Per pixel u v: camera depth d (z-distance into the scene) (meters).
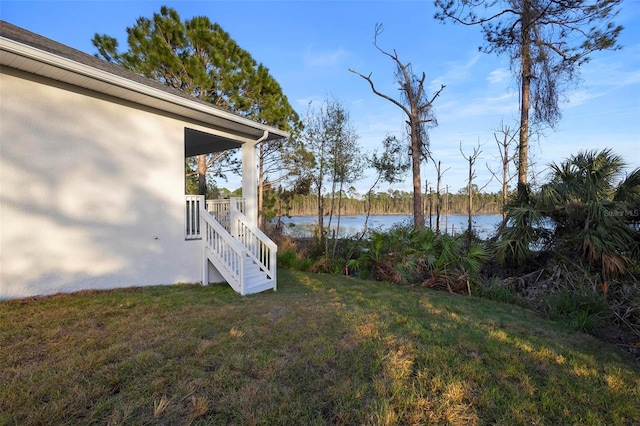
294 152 14.12
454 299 5.68
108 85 4.42
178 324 3.41
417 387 2.38
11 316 3.41
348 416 2.01
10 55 3.59
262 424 1.91
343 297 5.19
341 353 2.87
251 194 6.92
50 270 4.26
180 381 2.30
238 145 8.43
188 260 5.76
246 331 3.30
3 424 1.78
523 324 4.19
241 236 6.48
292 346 2.99
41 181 4.18
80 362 2.45
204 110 5.42
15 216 3.98
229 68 11.05
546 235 6.87
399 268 7.28
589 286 5.44
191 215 5.85
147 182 5.23
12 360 2.46
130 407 1.97
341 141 11.30
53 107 4.27
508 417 2.09
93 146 4.64
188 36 10.72
